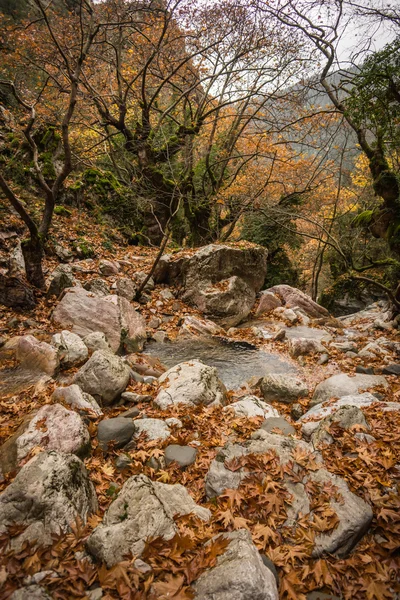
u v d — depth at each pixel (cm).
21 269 979
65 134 842
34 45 1229
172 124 1834
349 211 1781
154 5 1447
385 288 1080
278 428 484
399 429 461
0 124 1417
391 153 1048
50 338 761
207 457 425
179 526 307
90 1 1269
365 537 328
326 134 1527
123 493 316
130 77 1675
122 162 1792
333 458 403
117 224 1596
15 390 587
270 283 1980
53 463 329
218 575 249
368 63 784
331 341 982
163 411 525
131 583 251
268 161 1855
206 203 1648
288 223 1836
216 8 1347
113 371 566
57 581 253
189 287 1160
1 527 291
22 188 1300
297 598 266
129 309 914
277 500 339
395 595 271
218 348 909
